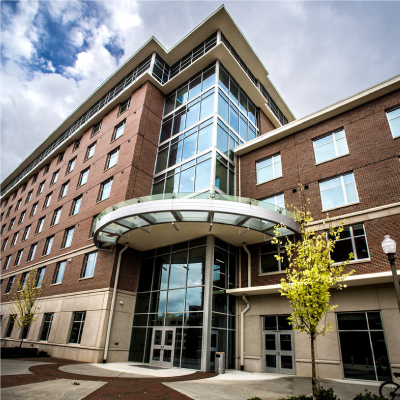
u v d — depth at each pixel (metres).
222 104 22.52
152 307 18.52
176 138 23.50
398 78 15.85
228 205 15.08
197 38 25.89
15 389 8.91
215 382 11.68
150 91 25.62
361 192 15.44
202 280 16.69
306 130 19.28
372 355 12.72
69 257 23.92
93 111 33.16
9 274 33.12
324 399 8.30
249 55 26.53
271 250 17.86
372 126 16.33
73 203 27.59
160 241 18.95
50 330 21.94
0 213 46.16
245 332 17.03
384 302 13.04
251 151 21.86
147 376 12.51
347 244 15.00
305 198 17.61
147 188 22.66
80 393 8.78
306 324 8.63
